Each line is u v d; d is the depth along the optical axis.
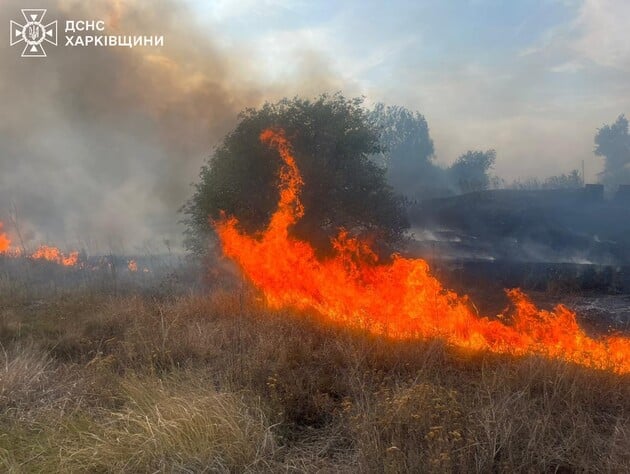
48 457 4.02
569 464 3.81
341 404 4.72
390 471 3.53
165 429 4.11
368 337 6.45
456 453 3.75
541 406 4.52
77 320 7.86
